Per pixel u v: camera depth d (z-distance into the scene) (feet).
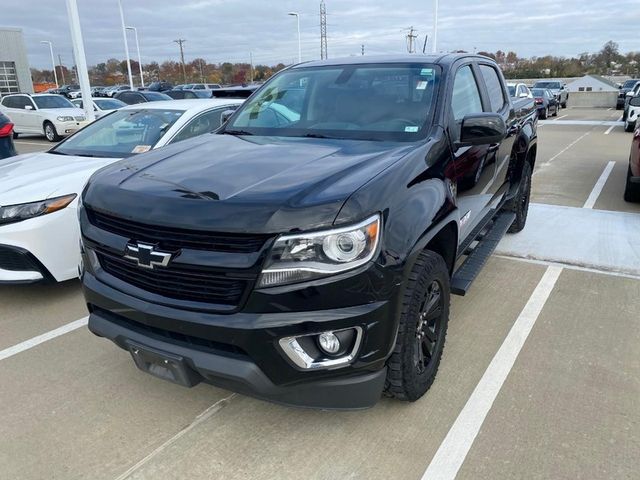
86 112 40.42
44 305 14.57
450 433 9.01
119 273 8.83
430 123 10.72
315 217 7.34
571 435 8.93
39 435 9.26
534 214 22.77
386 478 8.09
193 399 10.20
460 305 13.98
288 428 9.27
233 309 7.55
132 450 8.85
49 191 14.06
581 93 120.57
